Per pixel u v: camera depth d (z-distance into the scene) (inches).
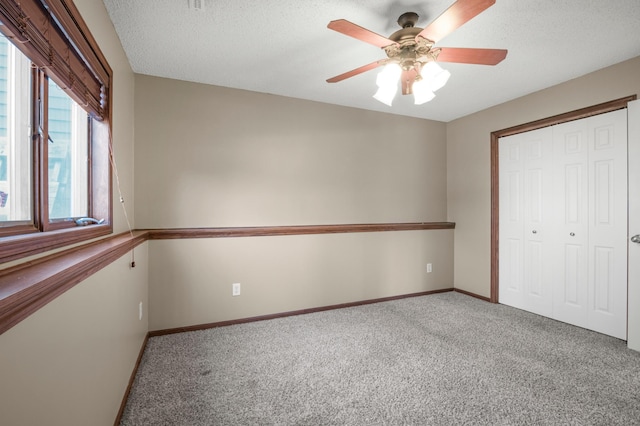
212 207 108.0
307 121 123.5
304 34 78.2
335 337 96.1
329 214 127.8
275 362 79.9
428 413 59.8
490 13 69.2
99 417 46.0
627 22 72.7
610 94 94.9
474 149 141.0
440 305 129.7
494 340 93.7
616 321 95.0
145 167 99.7
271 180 117.1
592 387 68.6
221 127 109.4
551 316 112.7
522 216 122.6
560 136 109.7
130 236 72.2
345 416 58.9
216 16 70.5
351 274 129.3
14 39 33.3
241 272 109.3
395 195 142.4
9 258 30.4
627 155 90.9
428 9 68.7
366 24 74.3
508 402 63.2
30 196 40.4
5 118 38.3
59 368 32.4
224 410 60.4
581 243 103.9
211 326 104.8
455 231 152.1
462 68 96.6
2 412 22.2
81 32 49.9
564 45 83.0
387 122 140.5
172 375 73.2
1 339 22.0
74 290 36.5
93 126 65.4
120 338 59.4
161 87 101.9
